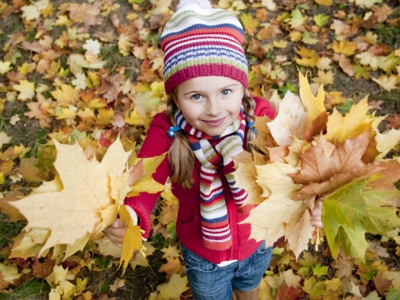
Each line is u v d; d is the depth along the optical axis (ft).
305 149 3.05
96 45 11.03
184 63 4.10
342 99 9.10
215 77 4.06
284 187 3.05
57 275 7.13
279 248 7.28
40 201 2.71
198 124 4.32
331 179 2.96
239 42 4.45
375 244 7.22
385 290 6.59
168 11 11.61
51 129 9.64
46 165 3.51
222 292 5.57
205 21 4.24
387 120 8.82
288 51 10.43
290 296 6.66
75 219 2.89
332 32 10.64
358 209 2.82
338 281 6.79
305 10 11.23
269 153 3.07
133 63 10.78
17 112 10.05
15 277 7.34
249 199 3.24
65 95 9.95
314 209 3.43
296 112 3.30
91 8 11.95
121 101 9.82
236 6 11.41
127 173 3.20
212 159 4.50
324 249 7.34
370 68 9.67
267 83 9.80
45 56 10.96
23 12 12.07
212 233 4.78
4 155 9.05
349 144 2.87
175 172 4.58
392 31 10.31
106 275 7.49
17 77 10.65
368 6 10.82
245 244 5.07
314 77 9.87
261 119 3.48
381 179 3.01
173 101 4.69
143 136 9.07
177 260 7.37
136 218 3.87
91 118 9.47
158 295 7.01
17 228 8.16
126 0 12.13
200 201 4.78
